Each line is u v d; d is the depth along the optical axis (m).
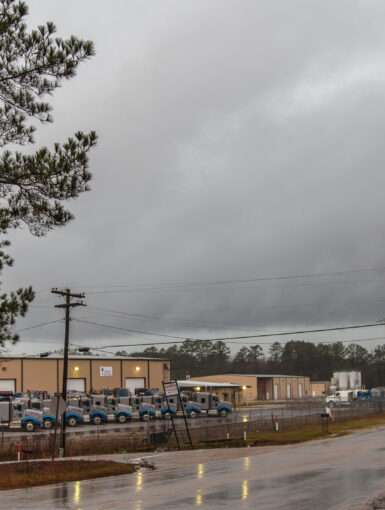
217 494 17.36
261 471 23.22
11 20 17.19
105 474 23.88
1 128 17.52
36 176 17.77
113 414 64.31
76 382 81.81
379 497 15.48
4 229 18.23
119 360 86.31
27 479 22.31
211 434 46.66
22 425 56.94
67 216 18.28
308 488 18.19
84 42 17.50
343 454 29.44
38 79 17.47
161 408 68.56
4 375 75.38
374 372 196.75
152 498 16.98
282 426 52.91
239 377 121.25
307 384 138.75
